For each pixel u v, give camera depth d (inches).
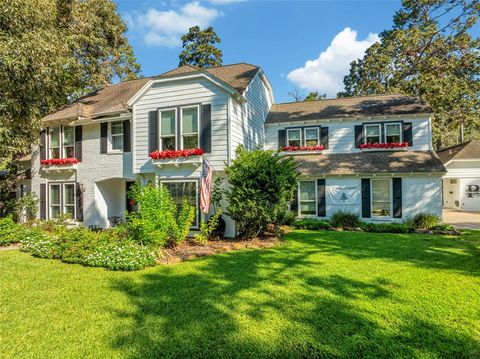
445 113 756.6
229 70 589.3
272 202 364.8
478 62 706.2
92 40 692.1
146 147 445.4
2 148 481.7
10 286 211.2
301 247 328.8
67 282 219.0
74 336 139.0
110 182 556.7
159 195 323.6
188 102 421.1
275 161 375.2
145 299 182.7
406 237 390.3
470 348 123.7
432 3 825.5
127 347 129.0
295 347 125.7
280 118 638.5
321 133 601.6
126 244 288.5
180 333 139.6
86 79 770.2
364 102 647.1
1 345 132.0
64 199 561.6
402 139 557.0
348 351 122.4
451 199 856.3
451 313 155.1
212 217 377.4
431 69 764.0
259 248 329.4
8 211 568.4
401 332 136.5
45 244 324.8
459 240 365.1
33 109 492.7
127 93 583.5
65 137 568.7
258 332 138.5
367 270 234.7
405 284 200.5
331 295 182.2
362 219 523.2
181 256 287.4
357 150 579.2
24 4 420.8
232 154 406.6
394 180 512.7
